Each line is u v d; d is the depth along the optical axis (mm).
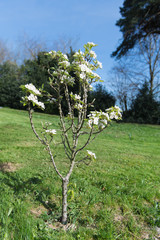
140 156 6340
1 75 29203
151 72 22344
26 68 24750
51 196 3037
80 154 5797
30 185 3346
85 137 8930
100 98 19547
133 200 3133
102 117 2430
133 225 2527
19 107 22594
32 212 2611
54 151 5793
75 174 4059
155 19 20891
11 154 5098
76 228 2406
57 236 2168
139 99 19125
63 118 2701
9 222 2227
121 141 9109
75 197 3016
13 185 3291
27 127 9562
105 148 7039
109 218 2592
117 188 3484
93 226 2463
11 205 2564
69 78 2705
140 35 22359
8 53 36000
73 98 2527
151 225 2594
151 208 2879
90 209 2762
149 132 12984
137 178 4152
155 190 3553
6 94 23219
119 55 23469
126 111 20281
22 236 2016
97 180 3828
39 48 30234
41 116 16047
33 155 5207
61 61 2715
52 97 2768
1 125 9516
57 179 3701
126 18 21719
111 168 4723
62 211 2475
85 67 2385
